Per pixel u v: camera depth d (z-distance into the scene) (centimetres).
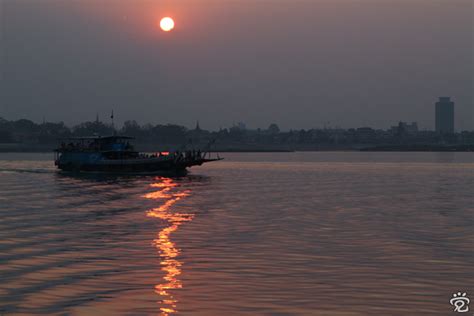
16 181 13688
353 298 3186
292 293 3275
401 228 5816
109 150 16438
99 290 3334
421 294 3266
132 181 13725
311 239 5097
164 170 15875
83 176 15775
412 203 8538
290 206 7994
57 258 4219
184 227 5834
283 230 5644
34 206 7906
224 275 3694
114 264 4009
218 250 4544
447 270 3844
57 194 9925
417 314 2914
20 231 5528
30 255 4331
